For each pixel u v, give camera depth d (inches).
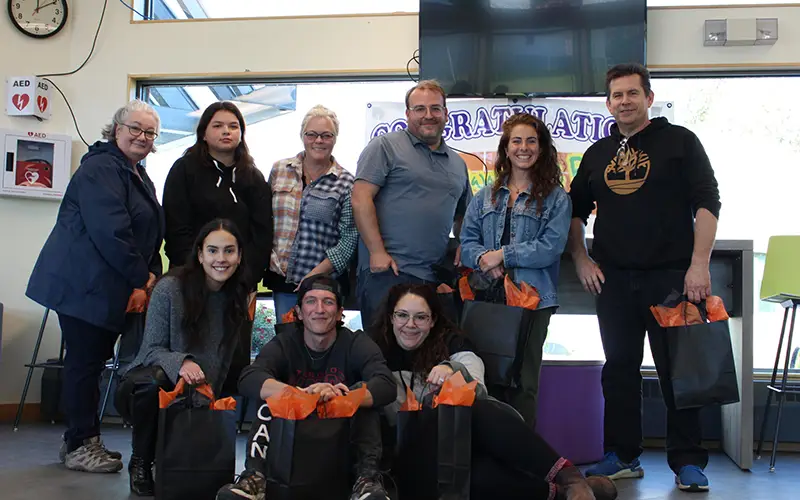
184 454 94.9
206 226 107.5
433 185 118.4
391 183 118.7
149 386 102.0
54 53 181.0
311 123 125.6
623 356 116.3
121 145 117.7
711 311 110.7
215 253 105.6
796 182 173.5
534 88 175.2
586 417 133.0
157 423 103.0
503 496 91.7
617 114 114.3
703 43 173.0
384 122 183.3
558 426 130.4
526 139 111.5
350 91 185.2
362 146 183.8
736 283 135.3
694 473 112.3
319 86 185.8
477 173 180.4
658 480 119.8
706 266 109.3
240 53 181.5
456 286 119.6
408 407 96.7
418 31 178.5
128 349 116.0
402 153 118.5
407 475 93.7
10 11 177.8
